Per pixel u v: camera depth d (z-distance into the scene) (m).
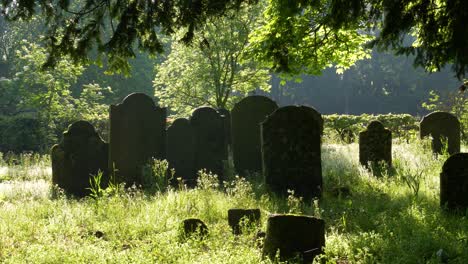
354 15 7.14
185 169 13.59
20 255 6.12
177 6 7.14
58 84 26.19
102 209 9.02
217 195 9.95
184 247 6.12
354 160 13.95
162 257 5.87
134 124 12.93
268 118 10.30
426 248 5.85
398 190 9.88
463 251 5.70
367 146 13.14
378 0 7.51
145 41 7.56
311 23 10.27
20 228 7.89
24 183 13.11
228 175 13.66
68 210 8.98
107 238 7.41
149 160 12.94
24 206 9.73
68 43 7.51
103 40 7.58
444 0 7.14
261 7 24.80
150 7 7.11
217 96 27.55
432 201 8.65
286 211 8.80
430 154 13.70
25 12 7.14
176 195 9.60
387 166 12.59
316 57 12.02
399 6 7.04
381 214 7.78
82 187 12.76
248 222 7.52
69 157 12.70
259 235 6.80
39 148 25.98
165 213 8.42
